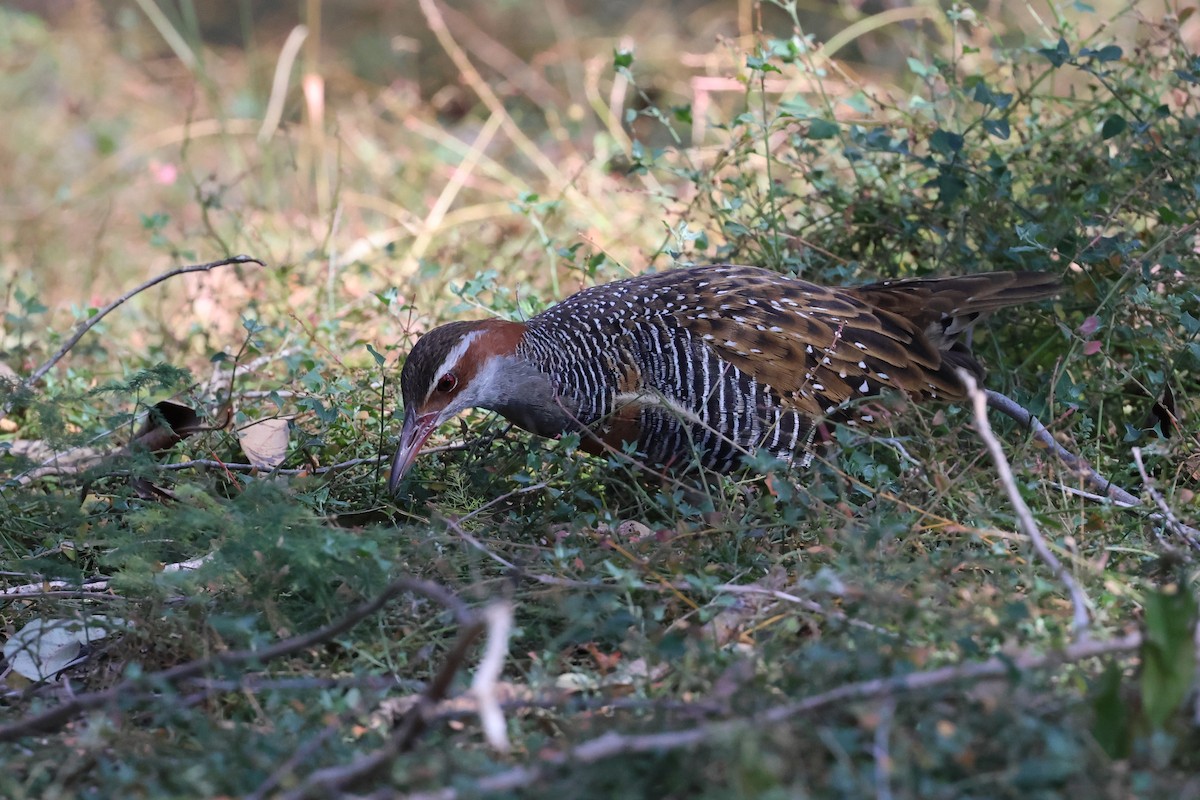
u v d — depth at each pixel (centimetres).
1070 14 1717
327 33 2466
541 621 781
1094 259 1050
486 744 655
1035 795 559
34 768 636
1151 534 873
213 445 1050
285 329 1264
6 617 861
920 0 1673
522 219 1537
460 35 2305
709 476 995
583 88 2059
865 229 1211
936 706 612
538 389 988
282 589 800
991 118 1241
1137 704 620
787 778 576
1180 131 1134
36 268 1617
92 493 977
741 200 1187
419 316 1163
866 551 762
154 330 1373
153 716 709
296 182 1764
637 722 631
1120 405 1079
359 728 671
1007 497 875
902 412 916
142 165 2011
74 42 2344
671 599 785
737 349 959
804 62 1325
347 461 1012
